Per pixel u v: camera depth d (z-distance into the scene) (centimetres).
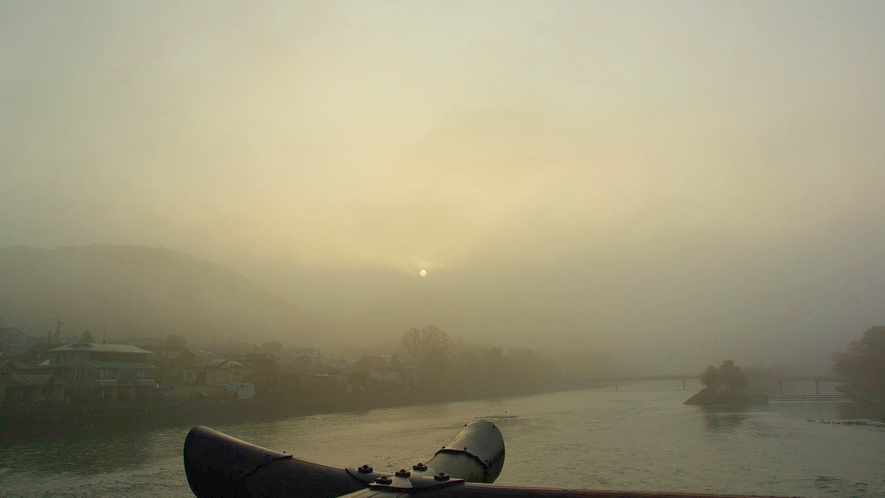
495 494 330
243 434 4622
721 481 2722
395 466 2961
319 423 5481
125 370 5622
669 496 321
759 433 4688
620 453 3538
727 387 9162
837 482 2722
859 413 6500
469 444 536
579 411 7175
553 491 326
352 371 10131
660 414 6656
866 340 8412
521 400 9762
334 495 394
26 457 3325
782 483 2700
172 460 3175
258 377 7044
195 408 5059
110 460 3212
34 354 7031
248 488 425
